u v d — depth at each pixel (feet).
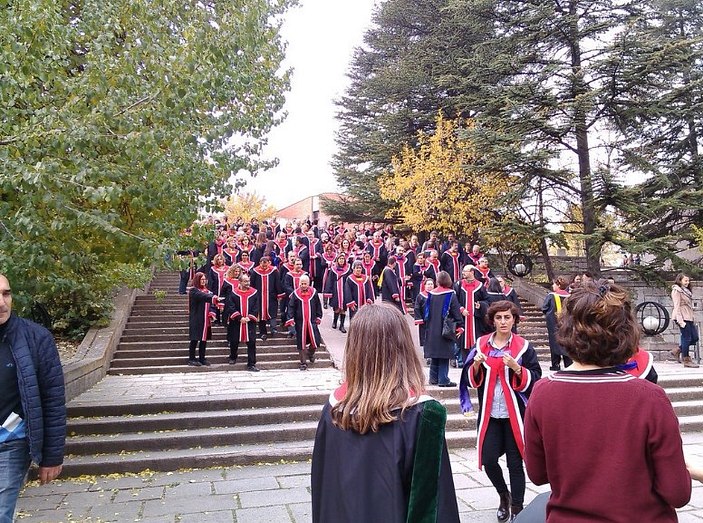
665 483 6.21
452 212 68.54
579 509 6.52
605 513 6.31
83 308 38.29
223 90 23.65
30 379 11.26
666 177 52.29
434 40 81.92
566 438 6.73
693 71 55.57
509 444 14.98
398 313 6.93
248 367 36.63
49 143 17.02
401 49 90.68
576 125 53.06
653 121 57.77
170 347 39.65
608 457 6.43
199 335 36.55
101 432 23.67
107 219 18.52
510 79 60.85
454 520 5.96
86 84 19.12
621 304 7.06
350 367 6.68
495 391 15.19
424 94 82.79
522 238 54.65
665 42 51.37
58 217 17.69
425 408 6.22
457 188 67.77
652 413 6.36
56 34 17.98
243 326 36.83
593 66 51.49
